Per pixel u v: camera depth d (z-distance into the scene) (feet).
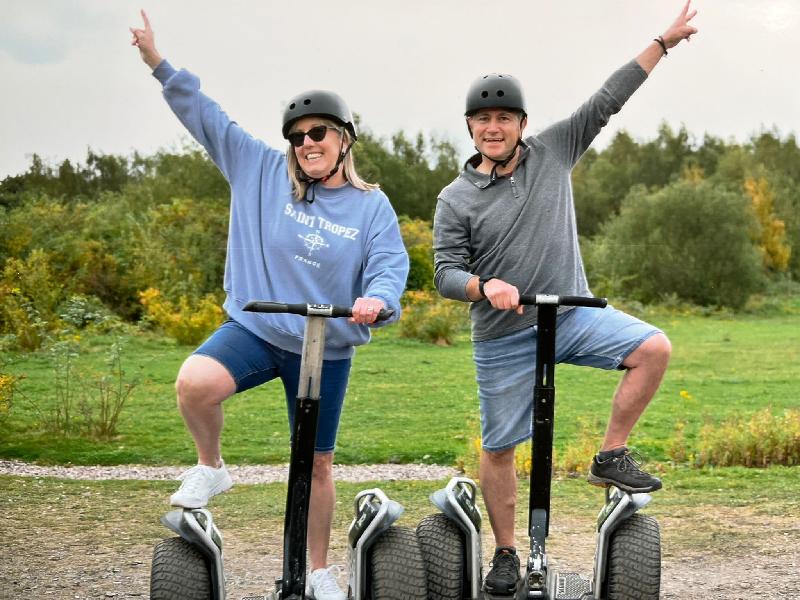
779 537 23.45
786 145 222.69
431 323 72.79
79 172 122.11
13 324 60.70
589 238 158.40
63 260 73.92
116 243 79.97
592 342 13.83
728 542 22.98
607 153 222.69
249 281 13.07
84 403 41.39
